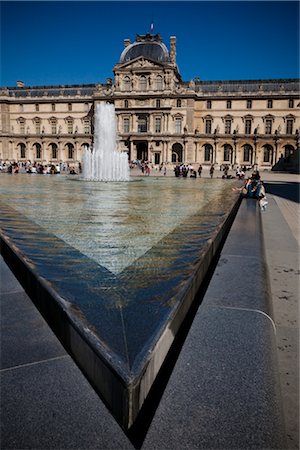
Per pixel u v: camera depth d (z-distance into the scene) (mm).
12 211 12930
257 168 96375
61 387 3289
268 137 94625
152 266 6117
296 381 4711
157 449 2641
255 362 3639
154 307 4301
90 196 19297
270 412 2969
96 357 3254
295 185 46500
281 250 11547
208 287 5762
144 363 3074
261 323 4508
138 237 8625
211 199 18438
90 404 3080
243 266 6910
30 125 110125
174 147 99375
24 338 4160
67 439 2727
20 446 2662
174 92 96562
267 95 95875
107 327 3754
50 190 23172
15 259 6562
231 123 99125
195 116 100438
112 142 85375
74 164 106062
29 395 3176
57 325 4238
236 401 3086
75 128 106500
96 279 5375
